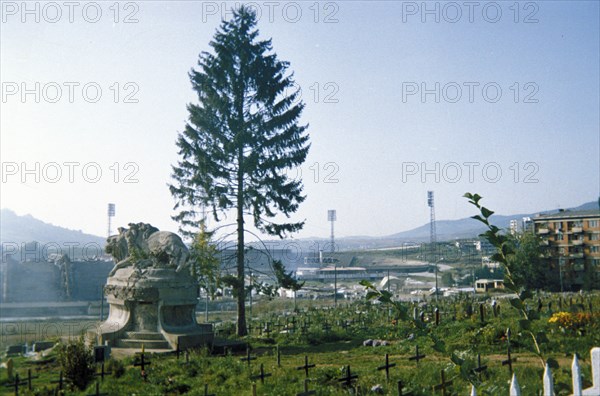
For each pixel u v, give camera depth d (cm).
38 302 3997
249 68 3775
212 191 3656
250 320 4475
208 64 3812
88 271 5684
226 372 1955
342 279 12438
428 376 1675
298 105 3853
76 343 2022
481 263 11269
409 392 1384
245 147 3778
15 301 3675
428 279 11769
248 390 1675
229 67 3784
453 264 12538
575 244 6775
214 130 3719
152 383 1803
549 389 645
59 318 4581
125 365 2141
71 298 5281
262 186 3766
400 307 671
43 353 2523
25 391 1648
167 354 2516
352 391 1552
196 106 3738
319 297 9269
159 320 2820
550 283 6838
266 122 3794
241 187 3747
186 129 3738
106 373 1917
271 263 3838
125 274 2945
